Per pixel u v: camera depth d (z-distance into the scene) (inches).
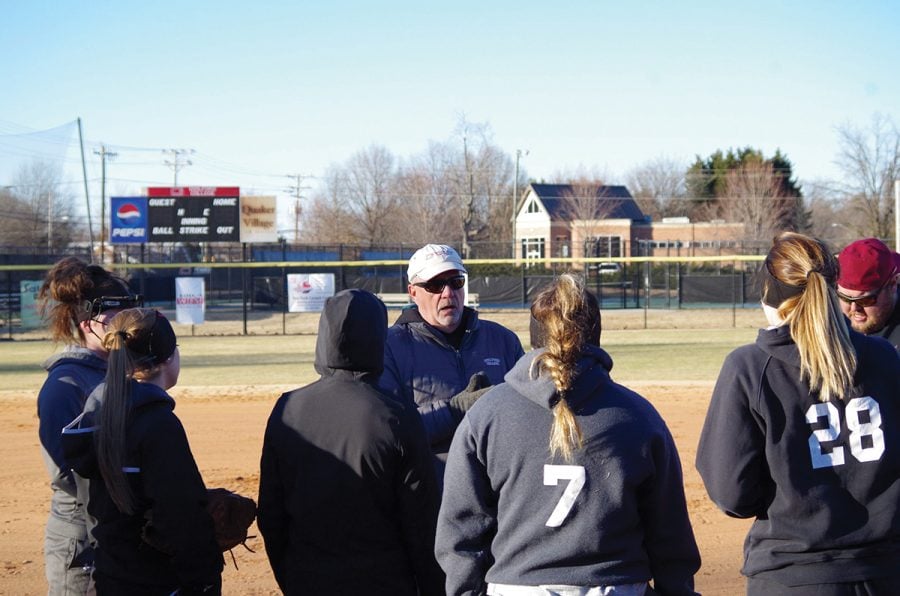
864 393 110.6
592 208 2231.8
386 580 119.3
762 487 113.8
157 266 1047.6
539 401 105.3
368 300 125.1
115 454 115.3
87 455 118.9
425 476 120.3
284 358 754.8
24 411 472.1
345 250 1958.7
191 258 1819.6
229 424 424.5
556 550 103.4
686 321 1170.0
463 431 110.9
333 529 118.9
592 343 110.3
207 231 1291.8
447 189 2362.2
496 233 2431.1
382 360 126.1
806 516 109.8
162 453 118.3
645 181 3179.1
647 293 1189.1
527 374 107.5
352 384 122.3
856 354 111.4
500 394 109.7
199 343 937.5
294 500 120.8
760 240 2048.5
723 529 252.8
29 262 1577.3
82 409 136.0
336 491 118.0
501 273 1684.3
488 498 110.0
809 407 110.7
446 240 2224.4
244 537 138.7
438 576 121.3
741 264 1713.8
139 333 124.6
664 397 486.9
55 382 136.4
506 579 105.5
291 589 121.5
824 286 110.7
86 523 126.3
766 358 113.8
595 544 102.8
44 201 1708.9
